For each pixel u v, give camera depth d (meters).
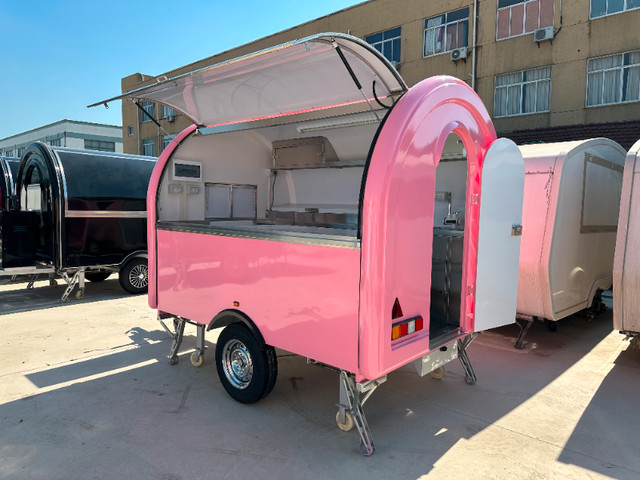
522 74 13.54
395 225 2.63
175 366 4.35
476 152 3.29
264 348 3.34
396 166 2.58
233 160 4.86
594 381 4.11
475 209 3.34
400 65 15.56
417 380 4.08
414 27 15.18
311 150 4.72
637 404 3.64
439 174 4.20
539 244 4.79
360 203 2.59
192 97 3.76
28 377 4.05
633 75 11.89
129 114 27.02
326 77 3.10
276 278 3.13
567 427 3.25
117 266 7.53
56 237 6.91
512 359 4.69
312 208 5.01
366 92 3.17
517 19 13.44
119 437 3.03
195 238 3.84
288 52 2.70
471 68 14.22
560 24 12.73
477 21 14.01
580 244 5.28
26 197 8.31
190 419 3.29
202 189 4.62
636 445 3.01
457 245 3.69
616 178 6.04
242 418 3.31
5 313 6.37
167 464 2.72
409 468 2.71
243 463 2.74
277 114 3.83
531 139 12.58
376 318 2.58
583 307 5.52
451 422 3.30
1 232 6.90
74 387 3.84
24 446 2.92
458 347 3.95
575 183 5.01
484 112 3.31
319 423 3.24
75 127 38.31
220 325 3.69
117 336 5.30
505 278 3.63
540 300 4.87
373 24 16.09
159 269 4.27
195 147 4.50
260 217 5.18
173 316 4.30
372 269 2.55
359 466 2.72
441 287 3.82
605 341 5.34
